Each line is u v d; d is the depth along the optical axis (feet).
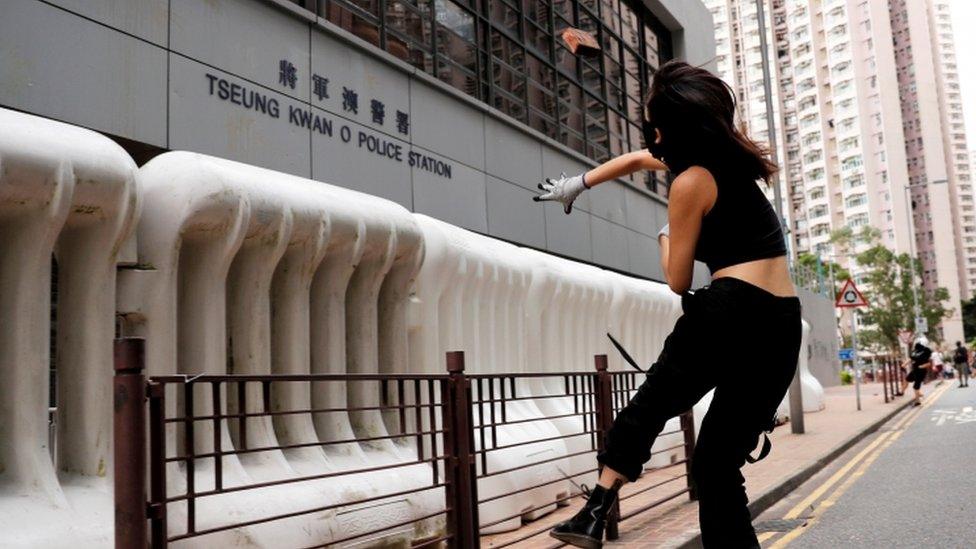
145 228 13.29
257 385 14.94
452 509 14.87
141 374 9.40
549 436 23.99
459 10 46.06
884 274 235.81
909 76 454.40
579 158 56.75
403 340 19.40
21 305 11.49
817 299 125.29
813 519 23.52
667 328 37.37
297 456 15.42
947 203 443.73
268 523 13.33
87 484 12.03
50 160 11.33
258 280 15.08
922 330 160.15
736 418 9.51
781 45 452.35
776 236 9.37
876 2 422.00
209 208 13.55
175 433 13.23
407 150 39.22
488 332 23.20
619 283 32.37
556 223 53.01
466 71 46.06
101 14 25.07
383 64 37.96
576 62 60.13
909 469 33.32
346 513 14.82
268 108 31.07
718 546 9.83
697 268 66.59
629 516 19.61
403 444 19.02
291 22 32.55
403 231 18.86
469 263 22.09
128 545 9.16
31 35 23.17
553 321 26.99
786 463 34.14
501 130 47.93
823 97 438.81
